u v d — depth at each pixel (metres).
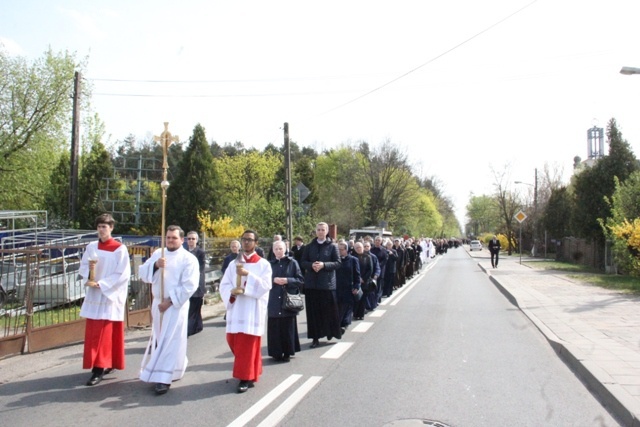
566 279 22.53
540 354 8.50
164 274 6.51
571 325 10.80
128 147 59.75
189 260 6.58
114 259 6.82
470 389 6.47
